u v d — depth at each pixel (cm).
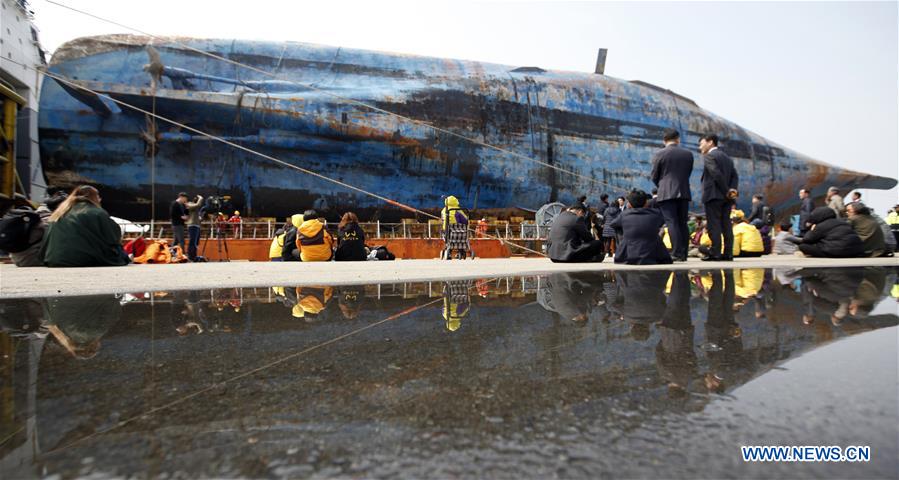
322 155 1809
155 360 115
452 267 564
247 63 1831
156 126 1636
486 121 2016
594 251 666
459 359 115
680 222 616
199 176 1700
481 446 63
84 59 1625
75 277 404
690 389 87
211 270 517
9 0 1748
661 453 59
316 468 56
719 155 645
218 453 61
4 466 56
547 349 125
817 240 794
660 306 207
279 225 1816
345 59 1983
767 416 72
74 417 75
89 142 1609
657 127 2330
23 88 1845
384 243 1603
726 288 279
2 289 295
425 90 1961
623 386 90
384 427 71
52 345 134
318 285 323
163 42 1739
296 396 86
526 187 2070
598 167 2175
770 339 134
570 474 54
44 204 756
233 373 103
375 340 139
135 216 1738
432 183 1959
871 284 296
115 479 52
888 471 52
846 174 2802
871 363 105
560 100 2177
